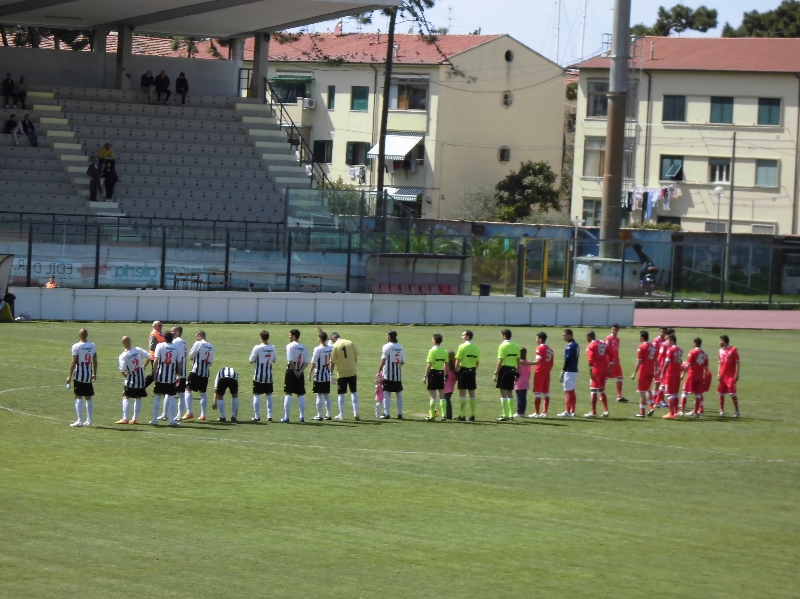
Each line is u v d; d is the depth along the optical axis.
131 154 106.12
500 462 39.62
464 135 158.38
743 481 38.38
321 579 23.50
